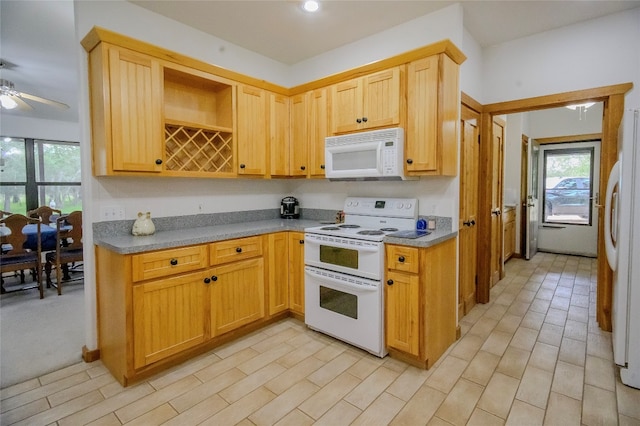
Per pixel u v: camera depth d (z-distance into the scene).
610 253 2.26
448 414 1.80
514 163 5.39
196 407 1.86
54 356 2.40
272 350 2.51
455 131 2.57
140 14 2.50
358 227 2.88
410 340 2.25
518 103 3.12
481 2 2.47
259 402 1.91
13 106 3.71
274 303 2.91
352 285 2.44
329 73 3.34
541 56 2.97
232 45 3.14
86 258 2.31
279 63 3.60
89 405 1.88
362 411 1.83
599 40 2.71
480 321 3.02
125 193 2.47
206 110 2.95
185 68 2.51
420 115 2.42
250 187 3.39
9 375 2.16
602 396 1.93
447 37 2.54
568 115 5.61
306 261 2.80
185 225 2.85
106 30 2.07
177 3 2.46
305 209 3.66
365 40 3.03
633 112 1.96
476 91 3.17
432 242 2.20
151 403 1.89
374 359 2.38
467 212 3.10
